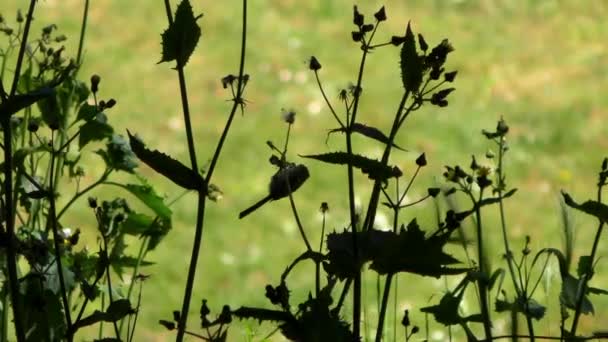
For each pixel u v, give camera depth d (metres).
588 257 2.92
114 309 2.56
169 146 12.38
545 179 11.94
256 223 10.30
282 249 9.87
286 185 2.69
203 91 13.96
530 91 14.69
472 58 15.91
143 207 10.29
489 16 17.64
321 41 16.22
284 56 15.55
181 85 2.53
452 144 12.72
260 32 16.34
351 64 15.34
